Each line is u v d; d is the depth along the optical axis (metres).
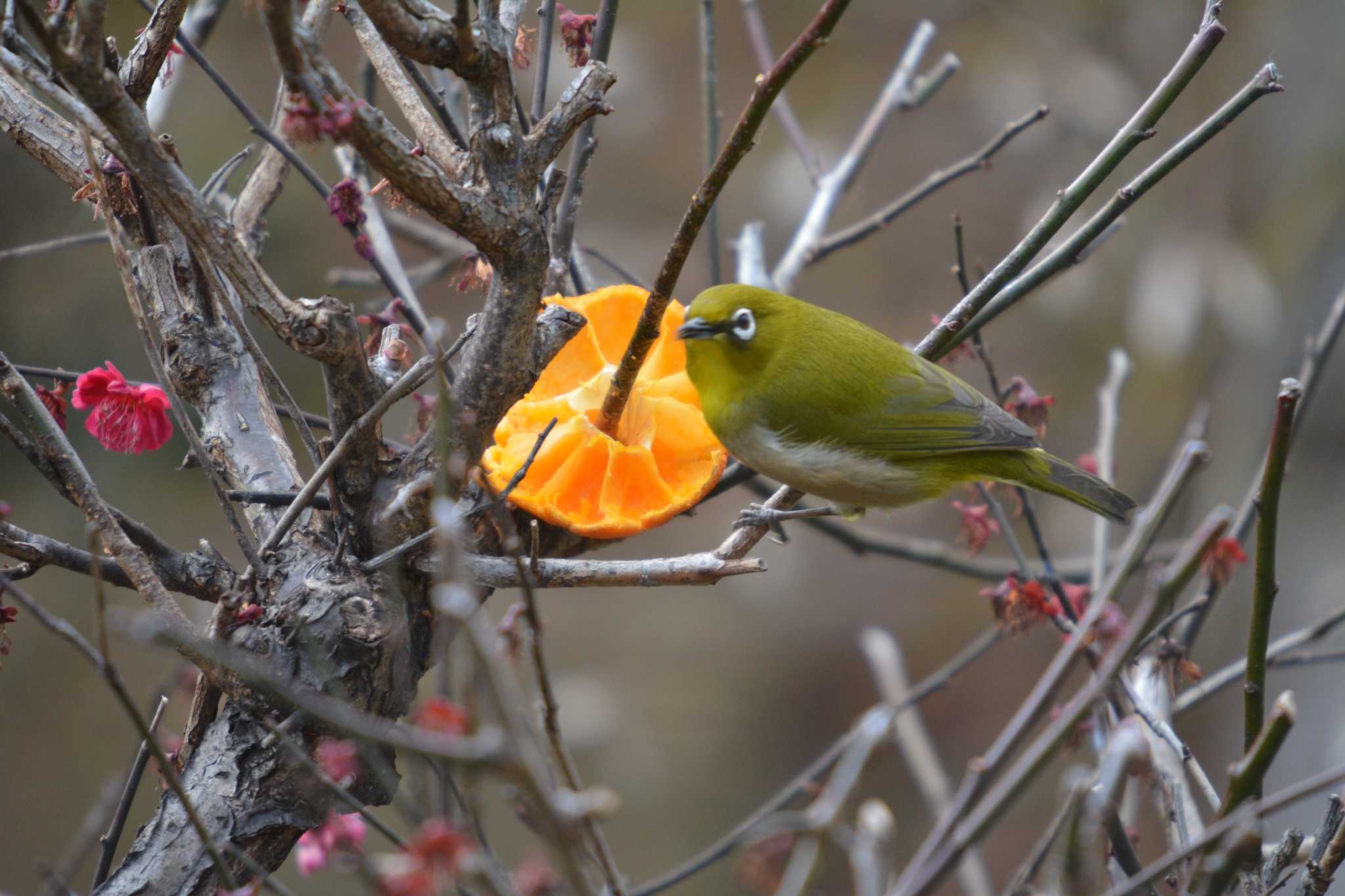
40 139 7.21
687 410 7.82
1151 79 22.19
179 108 18.47
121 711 18.62
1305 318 20.05
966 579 25.30
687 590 24.61
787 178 21.64
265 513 6.68
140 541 6.12
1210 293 20.84
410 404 11.91
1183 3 21.91
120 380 6.53
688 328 8.48
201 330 7.17
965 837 4.19
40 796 17.53
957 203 23.12
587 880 4.35
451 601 3.71
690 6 22.34
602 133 21.86
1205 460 4.72
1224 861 4.61
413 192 5.45
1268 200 21.00
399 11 5.31
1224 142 21.39
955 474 9.36
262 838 5.90
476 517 6.75
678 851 21.02
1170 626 7.65
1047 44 22.30
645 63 22.00
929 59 22.42
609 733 21.83
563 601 24.14
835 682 23.84
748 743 22.62
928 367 9.44
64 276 18.23
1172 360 21.67
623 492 7.35
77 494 5.64
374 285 13.30
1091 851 4.41
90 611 19.31
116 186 6.93
